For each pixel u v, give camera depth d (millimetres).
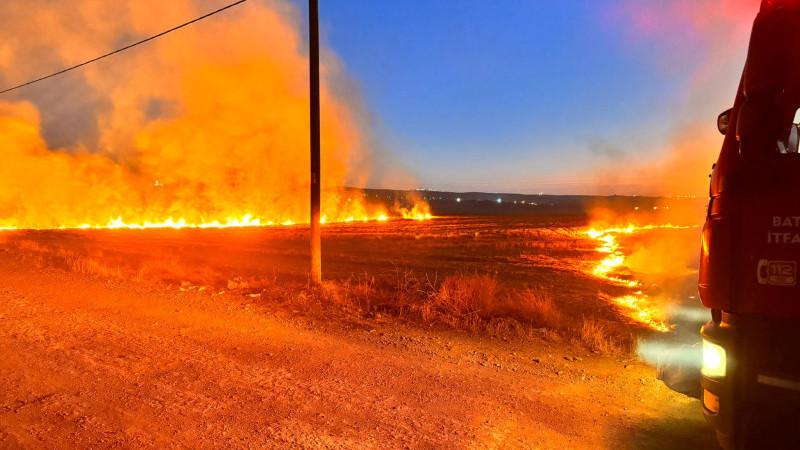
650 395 6164
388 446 4559
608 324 10422
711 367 3746
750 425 3506
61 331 7922
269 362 6836
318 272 13398
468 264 22266
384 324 9406
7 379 5711
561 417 5391
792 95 3850
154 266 16594
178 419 4906
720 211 3697
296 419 5039
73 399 5254
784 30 3332
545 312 10156
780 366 3418
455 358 7402
